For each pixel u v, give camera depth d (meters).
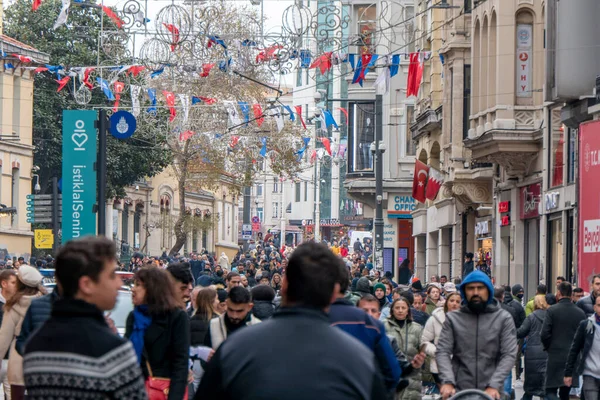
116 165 80.56
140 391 7.46
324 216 158.75
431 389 24.70
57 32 82.38
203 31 40.12
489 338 14.38
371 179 79.06
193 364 17.28
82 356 7.37
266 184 188.75
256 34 37.56
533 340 24.56
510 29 44.78
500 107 44.72
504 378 14.23
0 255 72.00
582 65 38.06
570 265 41.25
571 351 20.20
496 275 49.62
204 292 17.92
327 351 7.16
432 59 59.41
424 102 62.09
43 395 7.34
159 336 12.60
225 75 63.81
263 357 7.13
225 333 15.59
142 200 109.50
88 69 41.47
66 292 7.74
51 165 84.06
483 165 50.62
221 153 70.62
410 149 79.62
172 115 45.91
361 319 11.32
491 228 51.91
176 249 74.19
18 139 77.44
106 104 77.94
